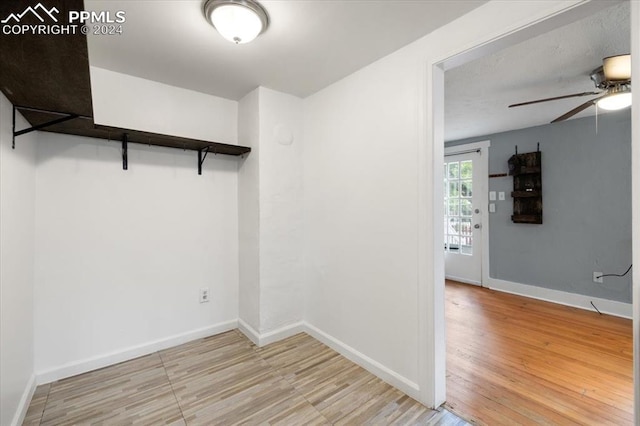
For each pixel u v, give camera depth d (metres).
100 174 2.07
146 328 2.27
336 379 1.96
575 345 2.44
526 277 3.78
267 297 2.46
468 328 2.79
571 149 3.41
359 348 2.14
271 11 1.48
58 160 1.92
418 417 1.61
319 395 1.79
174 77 2.22
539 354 2.29
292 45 1.80
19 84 1.20
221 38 1.72
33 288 1.82
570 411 1.66
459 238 4.47
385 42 1.77
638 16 1.01
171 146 2.31
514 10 1.34
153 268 2.30
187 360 2.18
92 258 2.04
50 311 1.90
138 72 2.13
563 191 3.47
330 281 2.39
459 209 4.46
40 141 1.86
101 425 1.53
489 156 4.11
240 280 2.69
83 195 2.01
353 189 2.17
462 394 1.81
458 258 4.46
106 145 2.09
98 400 1.73
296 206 2.62
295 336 2.59
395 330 1.88
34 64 1.04
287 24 1.59
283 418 1.60
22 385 1.60
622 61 1.76
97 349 2.07
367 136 2.06
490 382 1.93
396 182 1.86
